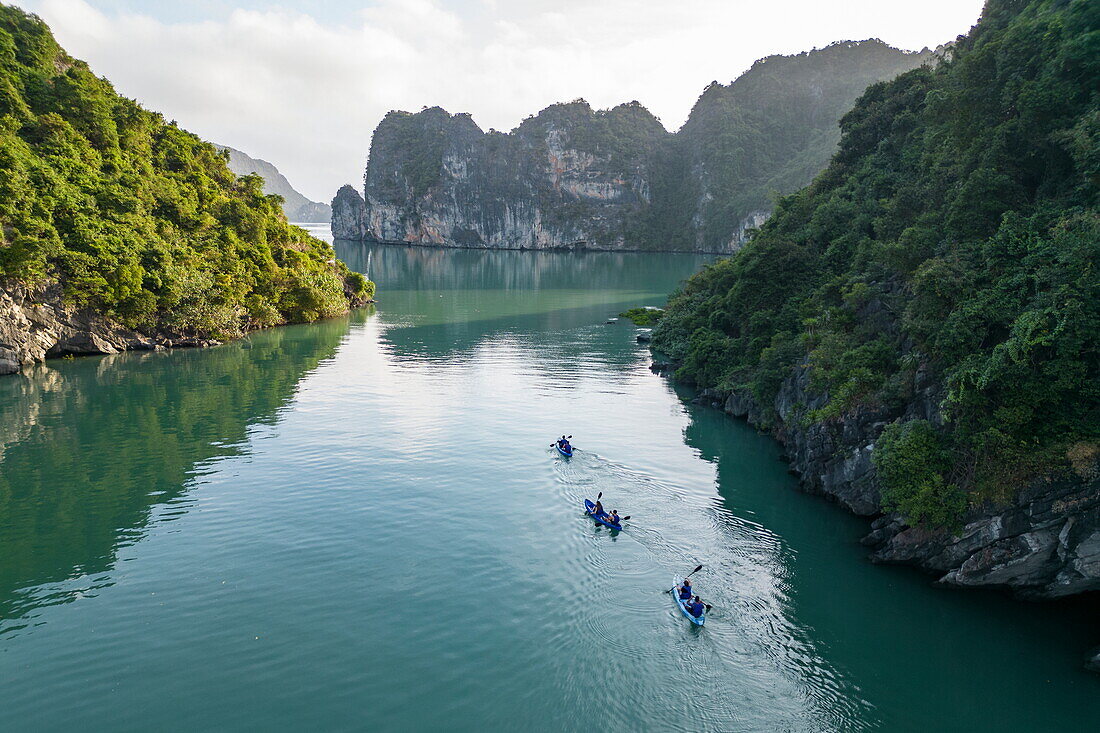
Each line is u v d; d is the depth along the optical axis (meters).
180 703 21.45
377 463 43.31
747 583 29.72
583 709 21.69
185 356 78.75
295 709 21.33
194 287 84.25
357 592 28.14
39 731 20.11
